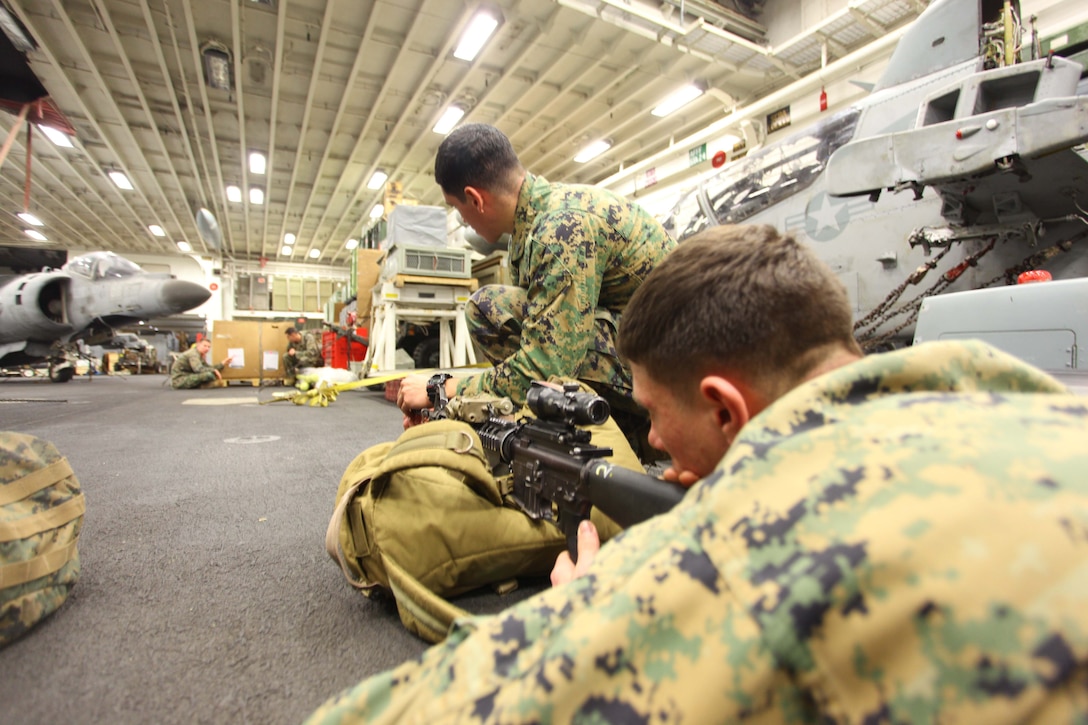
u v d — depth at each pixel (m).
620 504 0.70
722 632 0.29
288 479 2.22
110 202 12.95
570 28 6.56
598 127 8.96
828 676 0.26
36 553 0.95
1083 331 1.25
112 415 4.45
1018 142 1.53
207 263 18.47
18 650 0.90
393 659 0.90
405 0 6.25
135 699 0.78
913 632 0.24
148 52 7.18
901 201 2.44
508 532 1.06
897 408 0.33
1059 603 0.21
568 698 0.31
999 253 2.14
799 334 0.44
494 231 1.62
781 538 0.30
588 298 1.34
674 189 8.77
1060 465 0.26
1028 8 4.50
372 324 6.38
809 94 6.58
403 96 8.35
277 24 6.50
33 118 6.37
